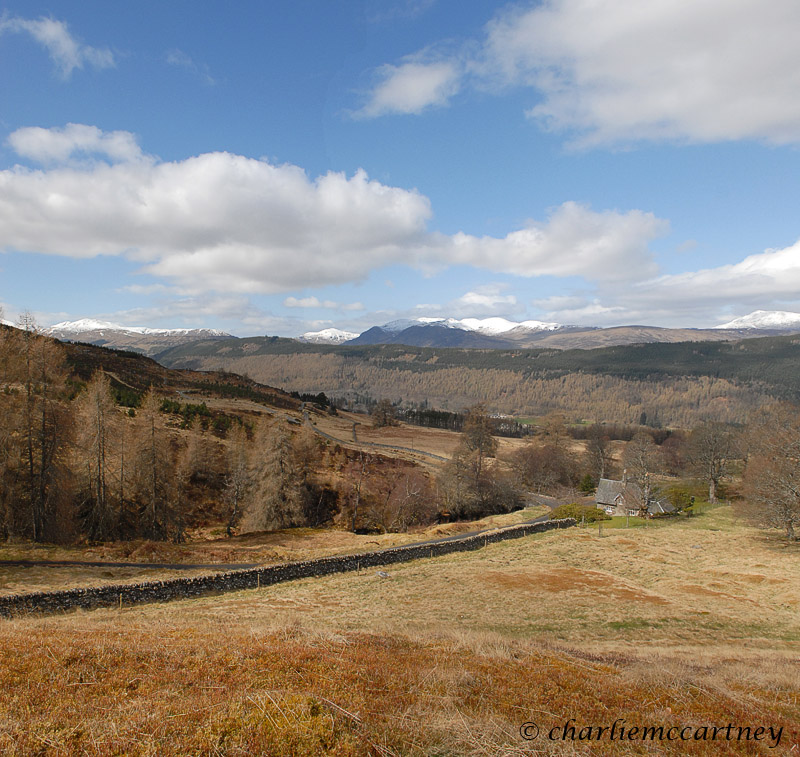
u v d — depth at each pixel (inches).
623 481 3112.7
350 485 3029.0
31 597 916.6
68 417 1660.9
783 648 833.5
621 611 1038.4
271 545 1919.3
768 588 1307.8
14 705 294.4
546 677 423.2
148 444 2003.0
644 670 484.4
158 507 2016.5
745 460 2945.4
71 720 274.8
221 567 1397.6
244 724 271.7
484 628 857.5
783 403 3282.5
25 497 1576.0
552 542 1958.7
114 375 4751.5
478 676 407.5
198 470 2834.6
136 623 673.0
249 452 2763.3
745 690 446.6
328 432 4852.4
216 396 5364.2
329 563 1434.5
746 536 2079.2
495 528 2404.0
